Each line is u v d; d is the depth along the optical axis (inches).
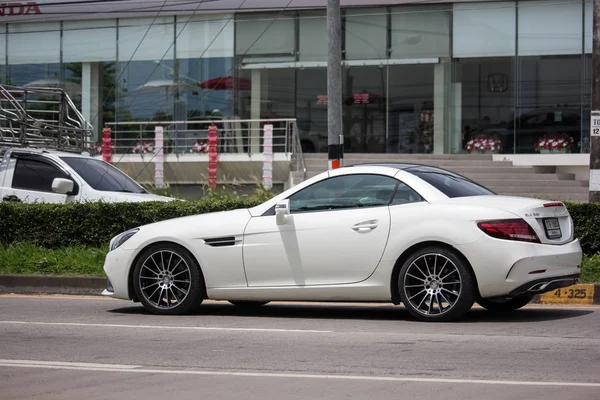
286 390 270.4
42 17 1300.4
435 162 1141.1
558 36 1165.7
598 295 490.0
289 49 1242.6
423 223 400.5
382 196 417.4
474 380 281.4
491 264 387.9
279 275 425.7
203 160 1144.2
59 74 1304.1
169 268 449.7
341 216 417.7
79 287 570.3
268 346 350.9
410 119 1222.3
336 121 716.7
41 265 594.9
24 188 677.9
